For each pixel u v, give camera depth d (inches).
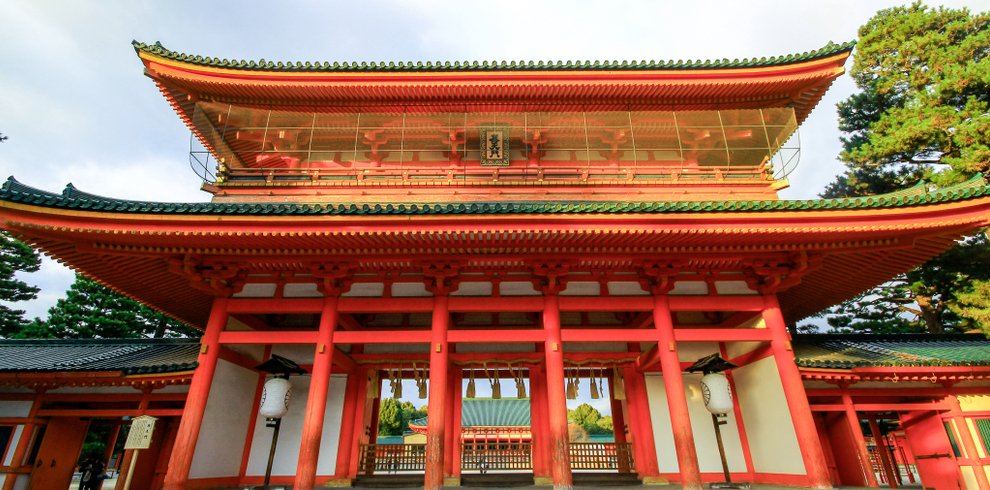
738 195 580.7
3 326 1239.5
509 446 809.5
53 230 389.7
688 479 402.6
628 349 554.6
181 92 617.3
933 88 881.5
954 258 799.1
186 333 1403.8
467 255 454.3
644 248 449.4
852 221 408.5
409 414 2511.1
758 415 498.0
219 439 465.4
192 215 392.8
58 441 510.9
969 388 486.9
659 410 537.6
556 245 438.9
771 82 607.2
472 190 580.4
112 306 1302.9
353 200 571.2
